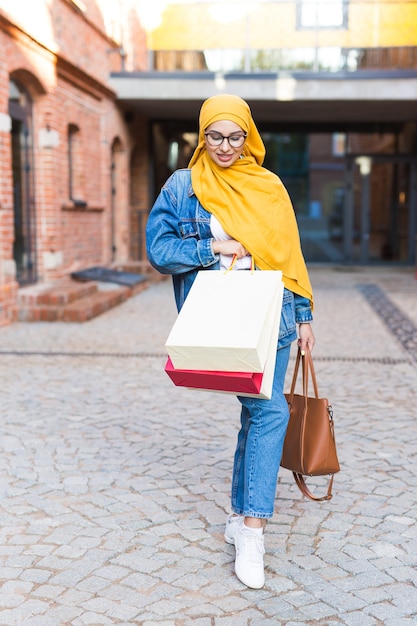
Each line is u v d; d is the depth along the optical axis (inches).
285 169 1449.3
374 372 231.6
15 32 326.3
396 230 703.7
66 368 233.9
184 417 178.1
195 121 652.1
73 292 356.8
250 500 97.2
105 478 136.1
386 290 486.0
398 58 516.4
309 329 104.3
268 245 96.7
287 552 106.3
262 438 97.9
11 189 331.6
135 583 97.1
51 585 96.4
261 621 87.7
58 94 400.8
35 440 158.6
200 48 523.2
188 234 99.6
